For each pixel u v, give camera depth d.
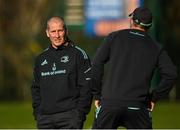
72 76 20.45
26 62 78.31
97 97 19.86
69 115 20.41
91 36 70.69
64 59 20.52
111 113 19.28
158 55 19.59
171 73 19.50
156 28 66.50
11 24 84.25
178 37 80.12
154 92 19.73
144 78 19.38
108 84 19.41
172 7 82.00
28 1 87.62
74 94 20.45
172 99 73.50
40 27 82.94
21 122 46.50
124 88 19.27
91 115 47.59
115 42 19.67
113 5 69.00
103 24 69.50
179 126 43.03
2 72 76.75
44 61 20.64
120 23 69.00
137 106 19.23
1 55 77.69
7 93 76.44
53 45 20.69
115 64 19.50
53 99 20.45
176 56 79.31
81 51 20.64
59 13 71.81
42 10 83.50
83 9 70.81
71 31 72.75
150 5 66.94
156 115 52.03
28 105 64.12
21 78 76.94
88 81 20.41
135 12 19.89
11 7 84.88
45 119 20.62
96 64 19.69
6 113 54.09
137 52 19.52
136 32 19.80
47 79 20.55
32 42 81.19
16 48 79.31
